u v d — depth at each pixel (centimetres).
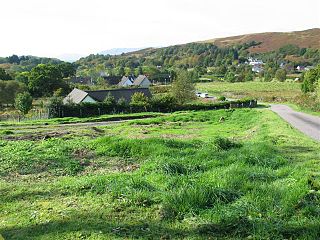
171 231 718
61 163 1374
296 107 5153
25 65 17462
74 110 4819
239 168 1100
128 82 11131
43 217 800
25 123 3781
